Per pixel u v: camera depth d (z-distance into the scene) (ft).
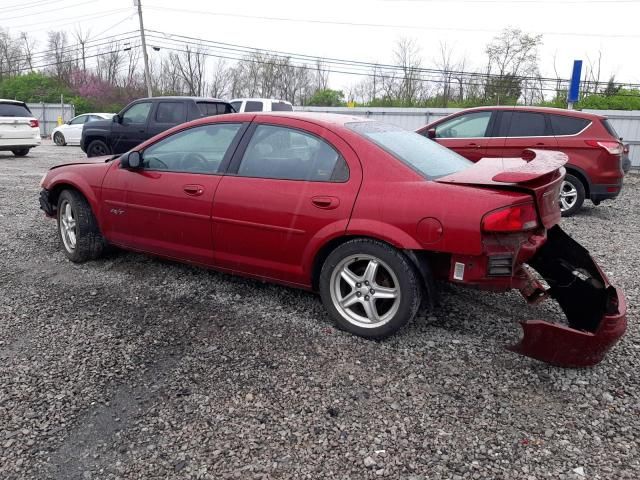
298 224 11.87
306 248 11.90
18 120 50.70
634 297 14.57
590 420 8.96
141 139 39.58
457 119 29.04
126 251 17.76
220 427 8.71
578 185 26.66
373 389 9.80
